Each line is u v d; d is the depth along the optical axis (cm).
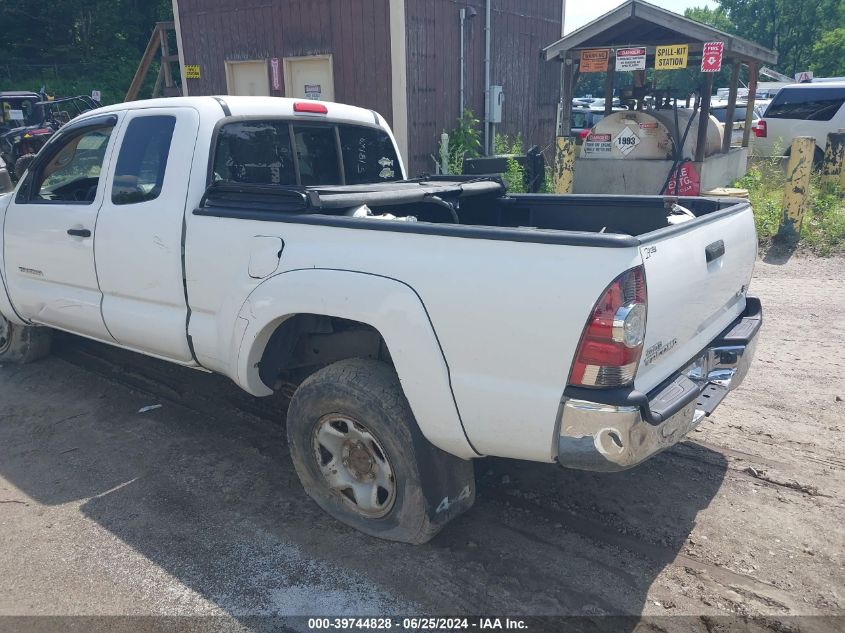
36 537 326
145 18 3675
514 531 326
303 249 307
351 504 322
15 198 477
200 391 490
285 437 423
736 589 284
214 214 343
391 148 501
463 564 303
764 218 934
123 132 399
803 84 1409
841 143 1118
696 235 292
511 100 1465
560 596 282
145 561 307
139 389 494
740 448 397
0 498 360
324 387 308
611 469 250
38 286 465
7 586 292
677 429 274
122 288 395
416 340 271
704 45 953
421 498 295
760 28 6003
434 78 1227
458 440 276
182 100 380
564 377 245
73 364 543
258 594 286
